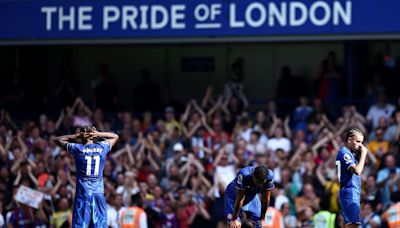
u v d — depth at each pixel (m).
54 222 65.25
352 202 47.69
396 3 72.50
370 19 72.69
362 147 47.66
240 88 79.62
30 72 85.75
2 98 84.31
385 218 61.44
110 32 75.50
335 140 69.88
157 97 81.50
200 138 73.06
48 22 76.25
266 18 73.69
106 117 80.12
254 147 70.25
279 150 68.06
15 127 78.75
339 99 78.31
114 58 86.25
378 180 65.62
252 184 47.84
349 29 72.81
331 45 82.88
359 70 80.50
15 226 66.44
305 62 83.50
